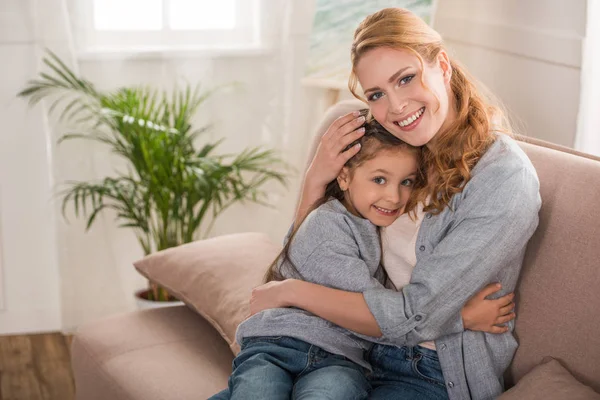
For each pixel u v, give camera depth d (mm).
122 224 3266
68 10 3148
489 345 1814
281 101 3430
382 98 1787
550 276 1813
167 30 3270
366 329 1769
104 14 3197
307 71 3156
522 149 1989
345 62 3086
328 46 3111
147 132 3035
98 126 3260
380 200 1844
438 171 1803
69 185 3291
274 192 3521
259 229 3551
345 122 1917
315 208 1939
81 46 3203
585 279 1758
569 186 1847
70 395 2982
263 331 1837
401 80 1748
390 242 1878
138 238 3209
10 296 3420
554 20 2793
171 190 3102
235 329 2143
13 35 3117
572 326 1757
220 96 3383
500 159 1766
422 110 1762
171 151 3066
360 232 1876
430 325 1738
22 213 3340
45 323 3479
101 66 3240
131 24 3232
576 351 1739
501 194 1722
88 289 3418
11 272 3396
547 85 2850
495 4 3061
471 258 1706
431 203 1814
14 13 3100
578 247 1784
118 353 2258
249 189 3412
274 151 3459
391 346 1847
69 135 3172
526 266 1862
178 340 2299
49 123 3227
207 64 3338
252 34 3352
